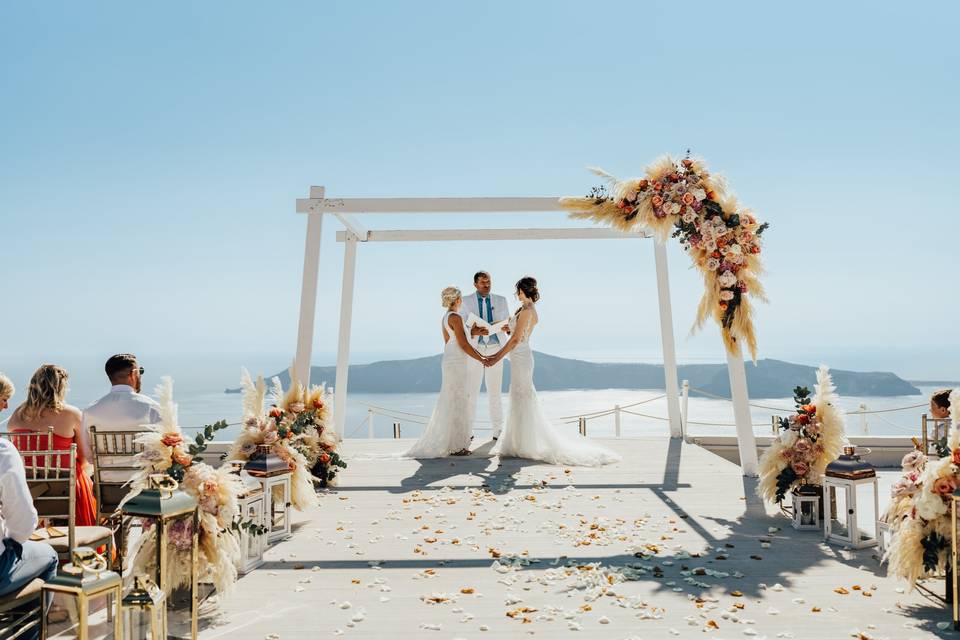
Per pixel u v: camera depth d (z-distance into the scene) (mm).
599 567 4422
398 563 4578
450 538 5156
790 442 5484
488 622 3553
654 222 6926
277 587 4129
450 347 9070
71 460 3482
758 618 3576
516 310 8836
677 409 10352
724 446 10094
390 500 6512
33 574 3055
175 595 3578
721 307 6844
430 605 3812
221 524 3801
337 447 7441
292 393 7082
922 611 3670
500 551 4789
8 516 2943
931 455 4438
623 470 7957
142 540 3654
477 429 10648
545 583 4164
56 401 4582
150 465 3809
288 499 5227
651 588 4039
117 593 2582
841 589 3963
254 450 5199
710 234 6699
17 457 2994
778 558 4645
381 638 3361
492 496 6617
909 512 3811
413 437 11117
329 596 3969
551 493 6777
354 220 9680
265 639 3359
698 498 6500
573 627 3451
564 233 10188
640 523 5543
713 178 6922
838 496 6754
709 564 4500
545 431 8695
